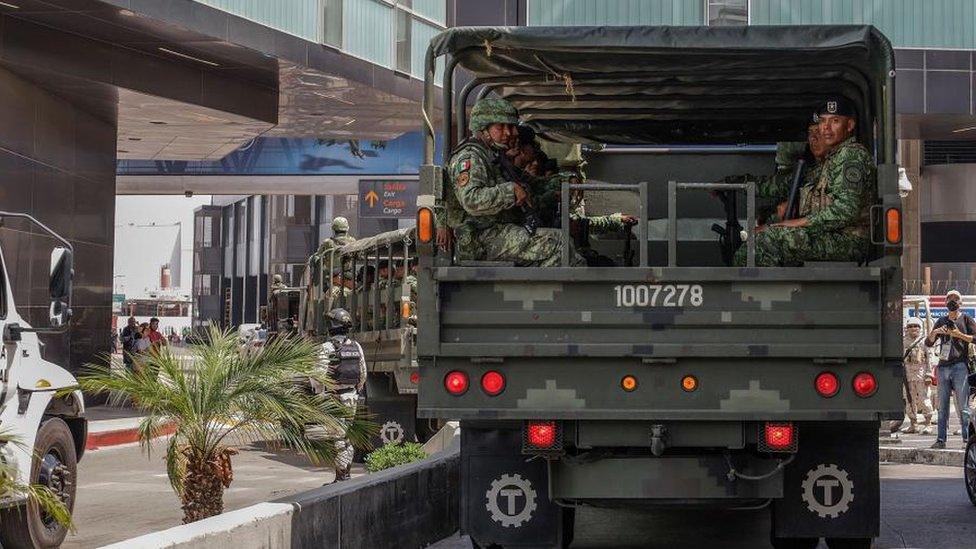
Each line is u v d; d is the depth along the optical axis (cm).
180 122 4984
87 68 4109
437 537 1747
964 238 7994
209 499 1588
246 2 4241
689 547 1694
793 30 1386
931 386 3728
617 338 1300
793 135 1903
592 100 1730
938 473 2708
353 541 1420
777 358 1294
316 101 5303
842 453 1390
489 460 1423
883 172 1341
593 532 1833
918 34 5612
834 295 1295
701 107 1762
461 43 1391
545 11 5428
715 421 1309
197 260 19588
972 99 5641
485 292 1310
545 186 1653
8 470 1340
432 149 1370
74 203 4584
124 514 2217
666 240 1727
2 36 3803
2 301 1584
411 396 2852
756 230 1448
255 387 1577
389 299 2769
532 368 1307
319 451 1644
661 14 5388
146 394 1553
